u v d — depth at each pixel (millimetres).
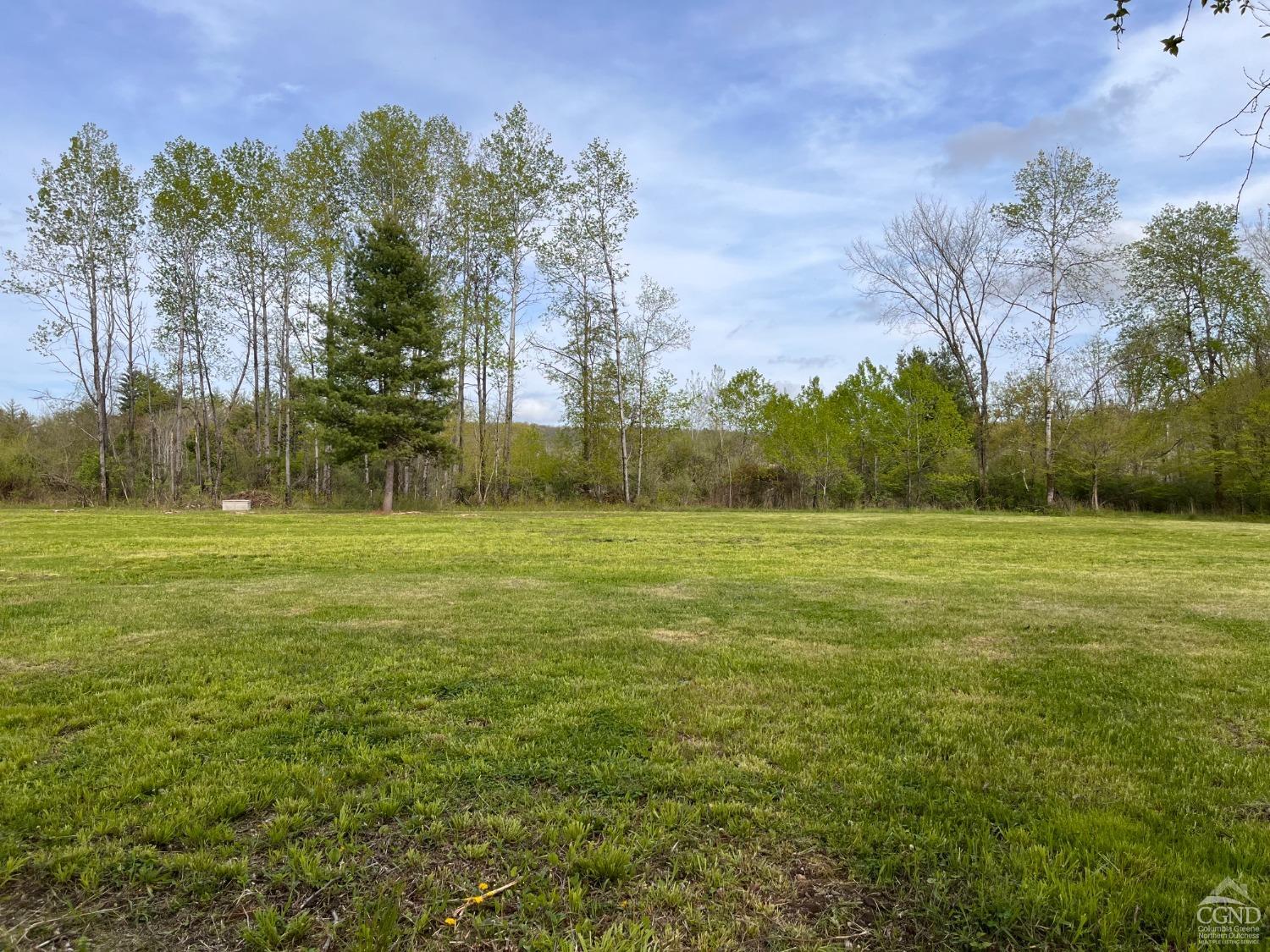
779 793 3248
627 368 33312
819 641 6277
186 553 12656
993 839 2852
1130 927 2295
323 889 2508
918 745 3842
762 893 2516
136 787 3211
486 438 33156
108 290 29438
